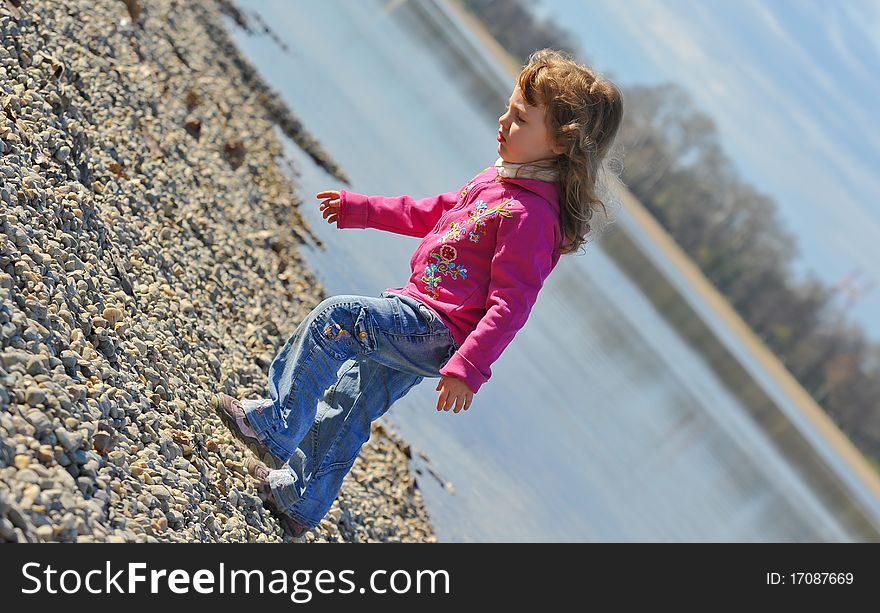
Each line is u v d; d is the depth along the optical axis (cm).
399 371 316
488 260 291
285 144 1029
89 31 562
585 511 750
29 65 402
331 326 291
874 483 5634
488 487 631
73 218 337
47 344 263
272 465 308
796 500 2484
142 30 772
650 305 3947
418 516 503
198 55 988
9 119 348
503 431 790
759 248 9150
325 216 327
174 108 680
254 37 1465
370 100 1742
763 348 8588
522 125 291
